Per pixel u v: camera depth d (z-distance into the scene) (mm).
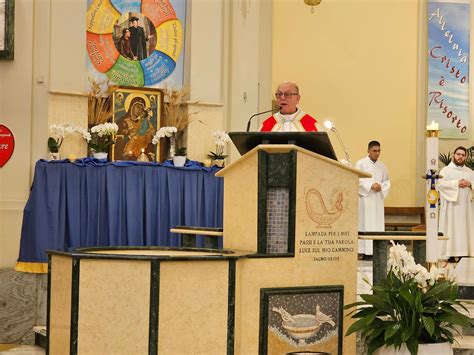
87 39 9781
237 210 5008
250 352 4660
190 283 4320
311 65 12773
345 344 4988
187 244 6281
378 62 12953
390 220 12648
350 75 12883
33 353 6109
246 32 10477
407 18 13016
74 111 9344
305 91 12773
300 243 4816
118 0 9953
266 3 12188
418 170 12922
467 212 11945
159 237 8500
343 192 4969
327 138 4672
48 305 4672
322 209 4891
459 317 4770
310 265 4852
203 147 9969
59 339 4480
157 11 10148
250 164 4906
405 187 12961
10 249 8930
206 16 10234
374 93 12945
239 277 4586
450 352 4801
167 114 9867
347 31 12883
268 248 4875
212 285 4375
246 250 4918
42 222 8000
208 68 10211
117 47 9938
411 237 5480
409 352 4734
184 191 8656
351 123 12898
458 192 11875
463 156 12102
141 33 10055
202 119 10016
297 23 12742
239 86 10391
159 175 8500
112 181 8266
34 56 9172
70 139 9234
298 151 4785
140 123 9742
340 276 4961
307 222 4840
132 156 9672
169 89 10086
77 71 9414
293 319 4770
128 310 4246
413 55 13047
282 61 12703
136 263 4238
